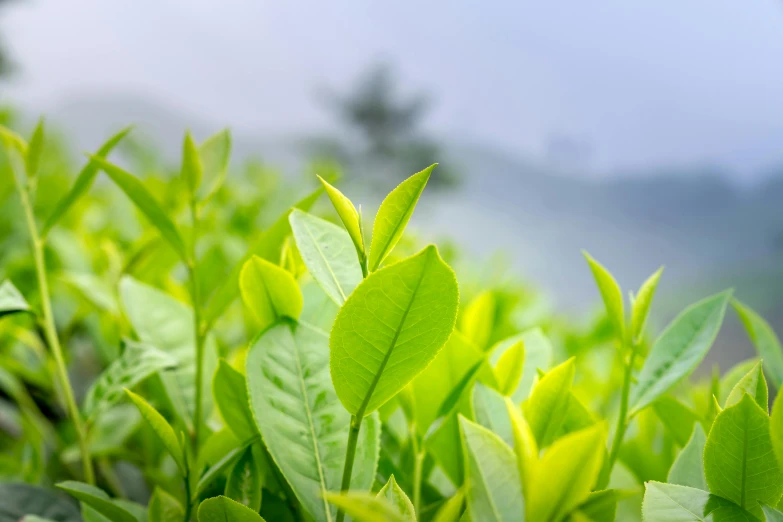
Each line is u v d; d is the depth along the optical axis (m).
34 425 0.55
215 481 0.42
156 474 0.50
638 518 0.43
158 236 0.69
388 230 0.37
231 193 1.24
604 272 0.42
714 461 0.36
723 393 0.47
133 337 0.56
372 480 0.39
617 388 0.58
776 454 0.34
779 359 0.46
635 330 0.42
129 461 0.57
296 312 0.42
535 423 0.38
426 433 0.43
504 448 0.34
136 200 0.46
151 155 1.43
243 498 0.39
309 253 0.38
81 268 0.83
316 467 0.39
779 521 0.35
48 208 1.03
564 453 0.32
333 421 0.39
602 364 0.78
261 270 0.41
